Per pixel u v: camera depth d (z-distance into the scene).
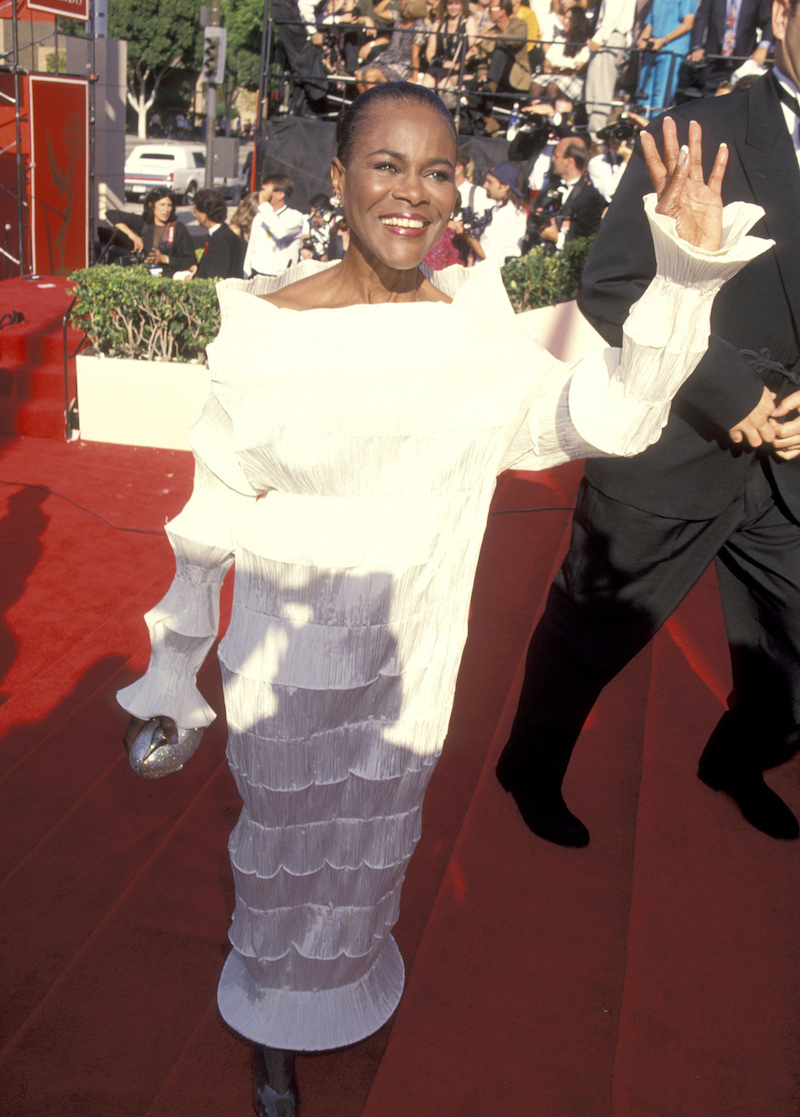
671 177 1.44
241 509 1.69
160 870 2.61
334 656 1.63
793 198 2.10
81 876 2.65
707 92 10.61
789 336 2.21
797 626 2.49
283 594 1.62
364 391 1.50
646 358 1.50
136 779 3.06
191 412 6.56
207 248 7.62
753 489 2.38
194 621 1.76
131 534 5.29
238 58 44.84
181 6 46.12
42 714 3.58
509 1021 2.18
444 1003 2.22
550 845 2.74
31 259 11.04
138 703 1.80
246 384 1.53
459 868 2.65
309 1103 2.00
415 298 1.69
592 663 2.52
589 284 2.19
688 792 2.99
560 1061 2.09
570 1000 2.25
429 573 1.63
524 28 10.64
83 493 5.80
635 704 3.47
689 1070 2.09
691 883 2.63
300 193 10.98
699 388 2.10
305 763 1.70
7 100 10.64
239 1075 2.04
